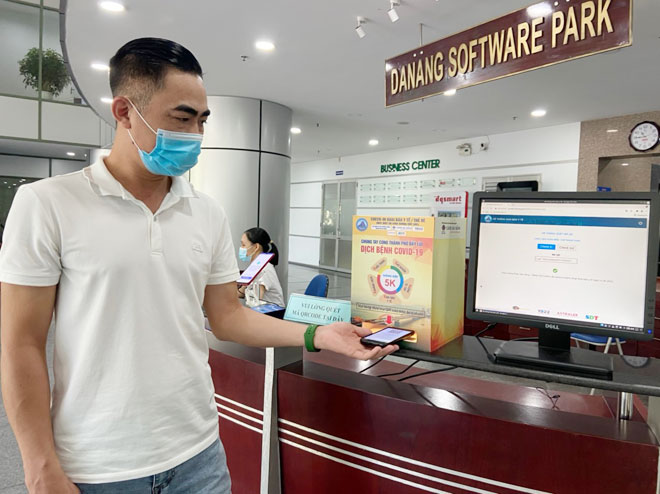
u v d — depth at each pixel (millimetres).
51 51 9141
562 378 988
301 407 1435
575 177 6867
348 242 11156
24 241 818
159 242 927
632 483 1001
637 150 6184
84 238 854
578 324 1088
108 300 867
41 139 9156
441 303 1203
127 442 878
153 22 3717
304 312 1368
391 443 1255
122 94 897
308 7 3395
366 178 10641
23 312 813
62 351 877
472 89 5129
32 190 849
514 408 1187
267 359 1488
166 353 934
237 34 3904
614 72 4477
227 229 1177
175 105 879
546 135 7188
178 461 943
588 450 1032
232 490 1661
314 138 8680
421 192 9289
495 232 1184
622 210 1048
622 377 974
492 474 1124
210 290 1169
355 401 1314
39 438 801
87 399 867
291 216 13469
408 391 1308
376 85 5246
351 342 1066
